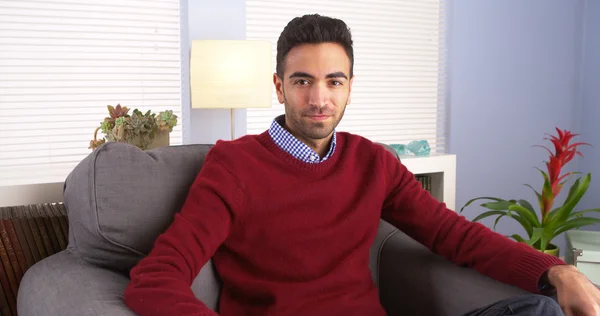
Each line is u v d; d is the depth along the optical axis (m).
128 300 1.01
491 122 3.24
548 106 3.37
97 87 2.64
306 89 1.26
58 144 2.62
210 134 2.70
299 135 1.32
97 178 1.21
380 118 3.09
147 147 1.96
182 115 2.78
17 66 2.50
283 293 1.22
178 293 0.98
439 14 3.17
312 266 1.27
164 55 2.74
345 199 1.34
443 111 3.19
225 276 1.25
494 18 3.18
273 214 1.26
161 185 1.27
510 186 3.33
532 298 1.03
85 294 1.06
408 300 1.41
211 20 2.62
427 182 2.55
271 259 1.25
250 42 2.36
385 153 1.46
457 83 3.13
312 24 1.26
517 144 3.32
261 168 1.27
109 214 1.20
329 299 1.26
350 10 2.99
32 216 1.66
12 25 2.48
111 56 2.65
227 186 1.22
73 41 2.58
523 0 3.24
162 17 2.72
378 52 3.05
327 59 1.25
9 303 1.59
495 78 3.22
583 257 2.13
